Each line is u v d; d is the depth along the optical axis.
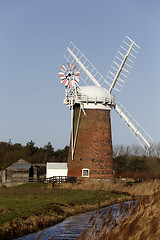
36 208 28.97
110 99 56.16
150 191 45.84
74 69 56.75
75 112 57.22
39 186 51.50
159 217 15.14
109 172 54.88
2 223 22.28
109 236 12.54
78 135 55.78
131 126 57.12
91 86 57.41
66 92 57.09
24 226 23.12
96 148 54.62
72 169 55.72
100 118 55.62
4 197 38.25
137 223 13.88
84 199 38.41
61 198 38.28
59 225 25.59
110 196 43.19
